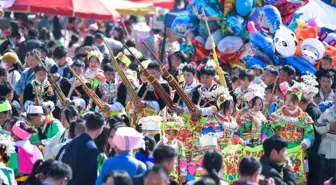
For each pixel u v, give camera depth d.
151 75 28.95
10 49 40.59
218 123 27.91
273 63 35.94
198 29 38.78
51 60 36.31
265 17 36.44
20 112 31.95
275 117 28.42
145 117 27.05
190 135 28.14
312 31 36.00
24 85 34.22
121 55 34.03
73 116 27.53
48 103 30.98
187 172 26.20
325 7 40.31
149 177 19.30
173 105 28.62
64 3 43.75
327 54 35.25
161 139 26.02
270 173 21.66
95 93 32.81
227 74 33.25
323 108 30.05
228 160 26.33
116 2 52.56
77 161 22.55
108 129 24.09
